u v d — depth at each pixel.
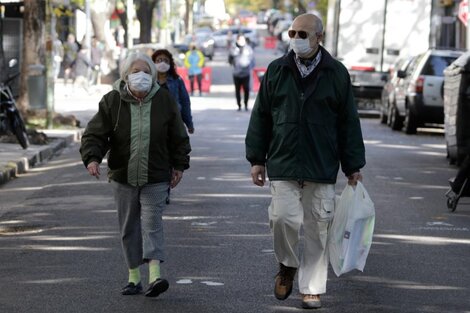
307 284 17.14
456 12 86.81
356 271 20.11
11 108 40.66
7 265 20.67
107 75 95.00
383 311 17.03
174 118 17.73
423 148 46.38
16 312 16.83
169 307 17.14
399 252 22.11
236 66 70.25
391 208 28.47
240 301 17.61
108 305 17.28
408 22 65.25
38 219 26.48
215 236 23.73
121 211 17.86
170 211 27.36
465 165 27.64
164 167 17.69
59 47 84.31
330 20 66.94
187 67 91.06
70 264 20.67
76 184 33.44
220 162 39.06
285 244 17.03
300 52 16.61
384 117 62.25
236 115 66.44
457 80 36.91
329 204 17.02
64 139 46.69
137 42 125.06
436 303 17.62
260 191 31.31
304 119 16.77
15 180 34.94
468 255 21.89
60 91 86.19
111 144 17.77
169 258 21.17
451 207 27.97
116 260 21.02
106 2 94.62
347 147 17.09
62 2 58.88
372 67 65.50
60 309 17.03
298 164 16.75
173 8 148.75
